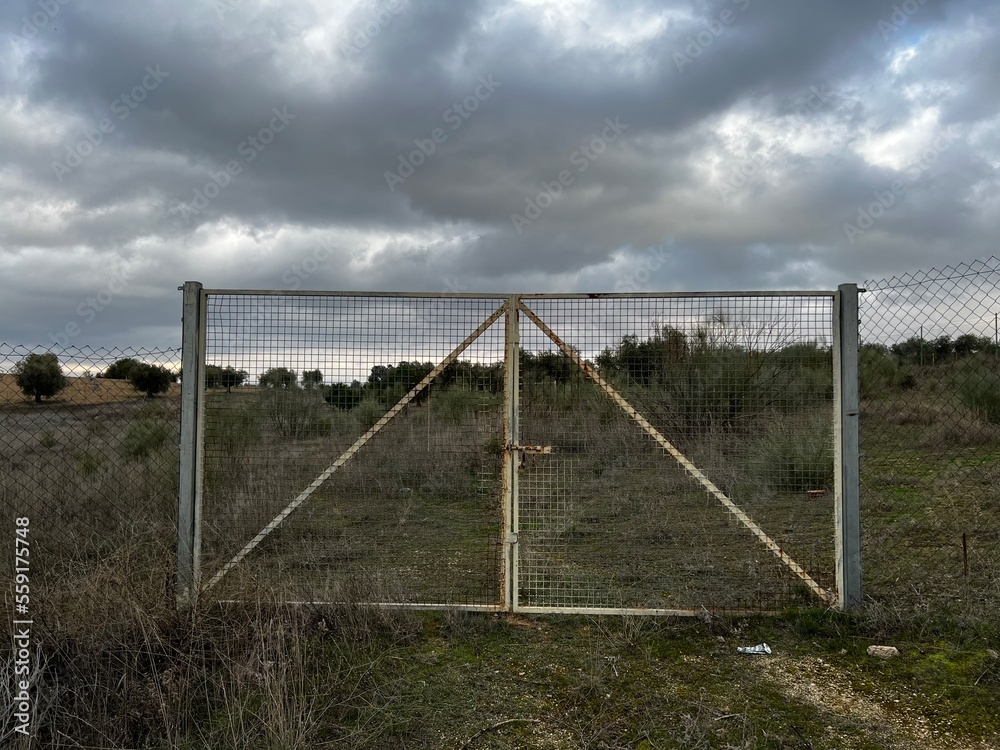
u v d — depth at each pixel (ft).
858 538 15.08
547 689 12.23
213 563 14.97
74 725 10.69
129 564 14.51
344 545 19.63
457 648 13.96
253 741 10.34
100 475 22.99
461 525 22.75
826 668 12.89
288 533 18.56
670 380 16.69
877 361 26.14
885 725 10.85
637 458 17.25
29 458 24.38
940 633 14.02
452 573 18.45
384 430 21.39
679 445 16.96
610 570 18.51
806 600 15.66
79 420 23.31
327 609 14.44
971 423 30.81
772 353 16.02
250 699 11.49
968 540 20.34
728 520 22.65
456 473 24.21
